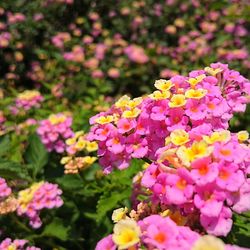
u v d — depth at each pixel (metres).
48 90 0.62
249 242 0.17
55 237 0.32
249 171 0.16
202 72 0.22
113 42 0.66
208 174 0.15
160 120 0.19
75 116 0.47
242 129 0.43
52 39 0.67
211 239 0.13
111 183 0.32
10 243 0.28
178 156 0.16
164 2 0.74
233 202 0.15
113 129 0.20
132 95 0.63
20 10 0.72
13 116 0.49
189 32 0.69
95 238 0.30
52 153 0.37
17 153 0.38
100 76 0.60
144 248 0.14
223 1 0.72
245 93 0.22
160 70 0.62
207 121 0.19
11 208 0.30
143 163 0.33
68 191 0.33
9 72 0.68
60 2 0.72
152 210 0.18
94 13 0.72
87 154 0.35
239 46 0.63
